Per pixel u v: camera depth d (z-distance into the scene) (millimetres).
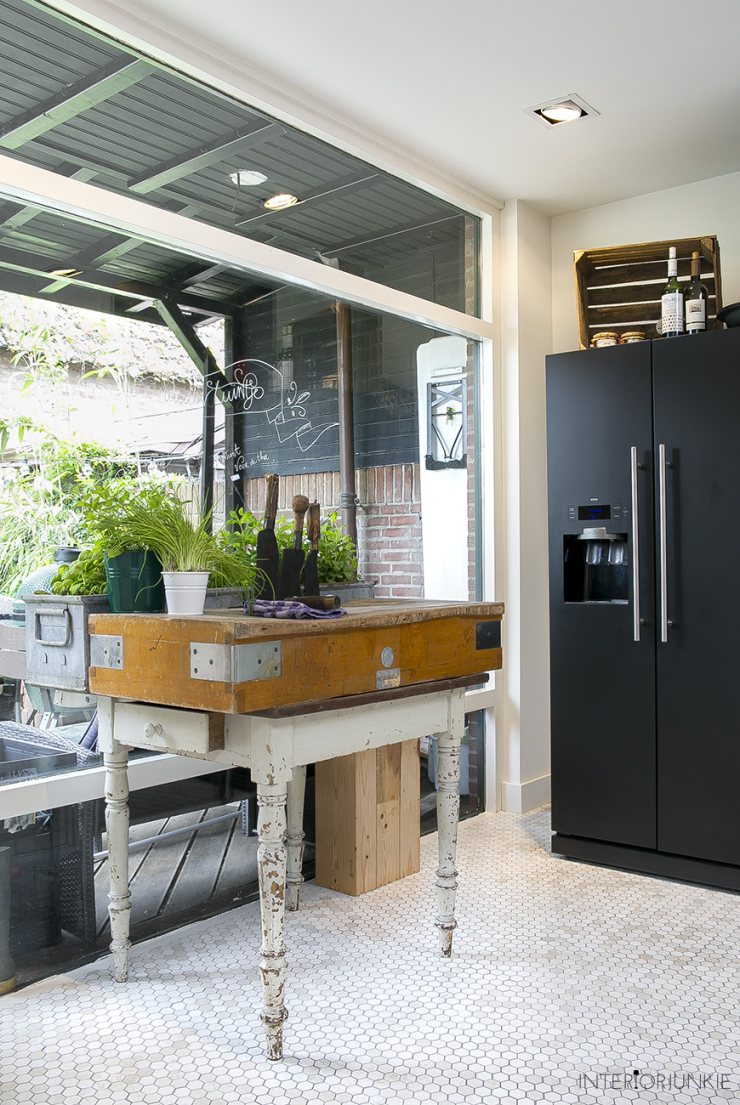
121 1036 2033
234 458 2824
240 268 2838
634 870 3156
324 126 3029
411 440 3525
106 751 2256
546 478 4027
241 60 2721
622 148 3395
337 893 2949
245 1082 1852
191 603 2098
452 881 2443
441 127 3199
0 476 2264
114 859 2273
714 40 2662
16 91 2236
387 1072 1886
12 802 2211
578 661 3268
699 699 3025
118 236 2475
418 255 3539
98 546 2273
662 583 3076
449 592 3684
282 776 1898
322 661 1971
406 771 3115
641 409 3150
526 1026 2074
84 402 2422
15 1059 1938
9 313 2242
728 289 3672
